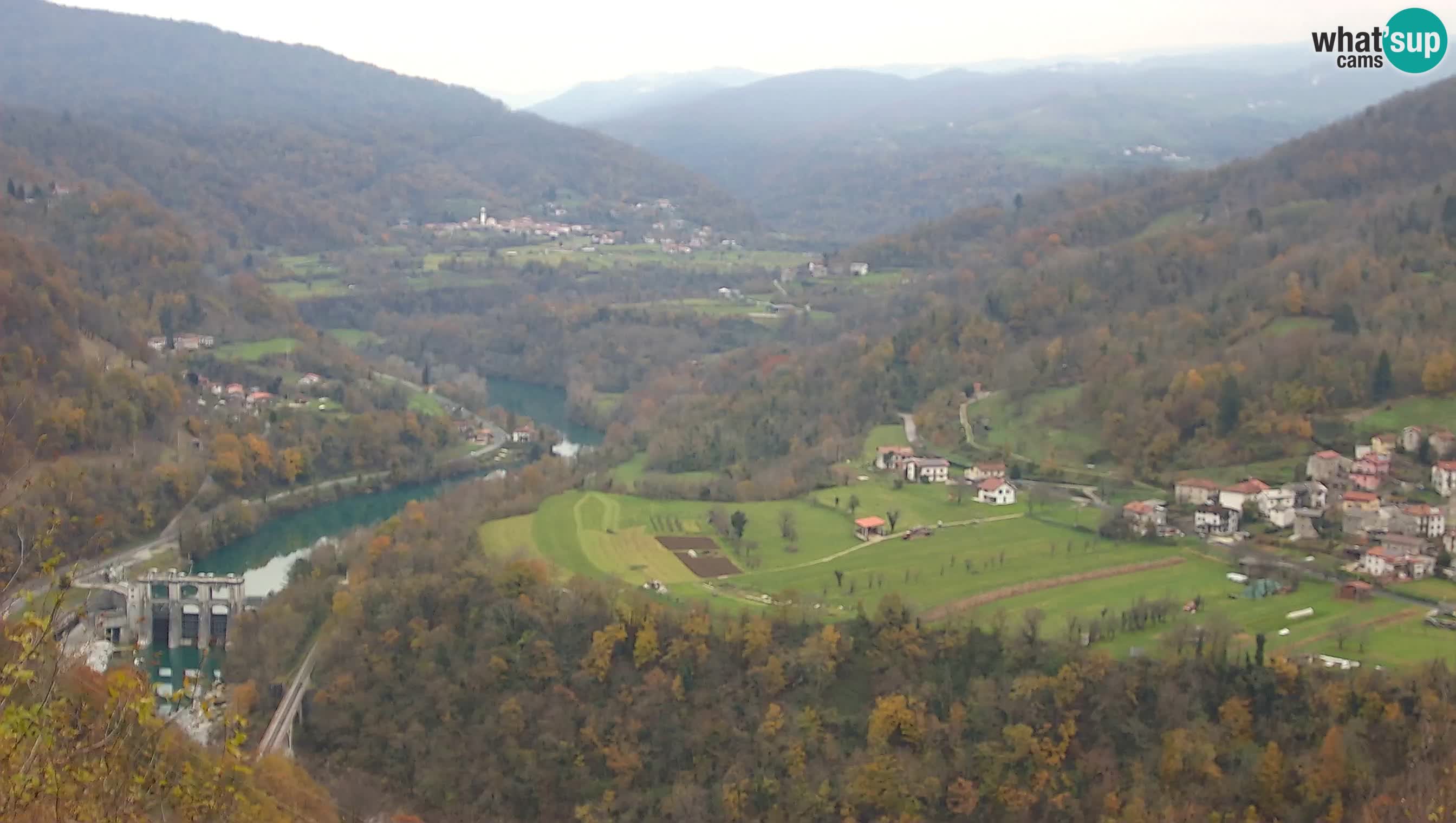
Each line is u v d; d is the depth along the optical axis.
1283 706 159.38
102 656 167.00
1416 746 148.00
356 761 193.62
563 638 197.50
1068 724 162.50
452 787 185.88
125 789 64.81
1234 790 151.50
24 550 67.31
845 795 163.50
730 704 181.88
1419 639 173.38
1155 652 171.38
